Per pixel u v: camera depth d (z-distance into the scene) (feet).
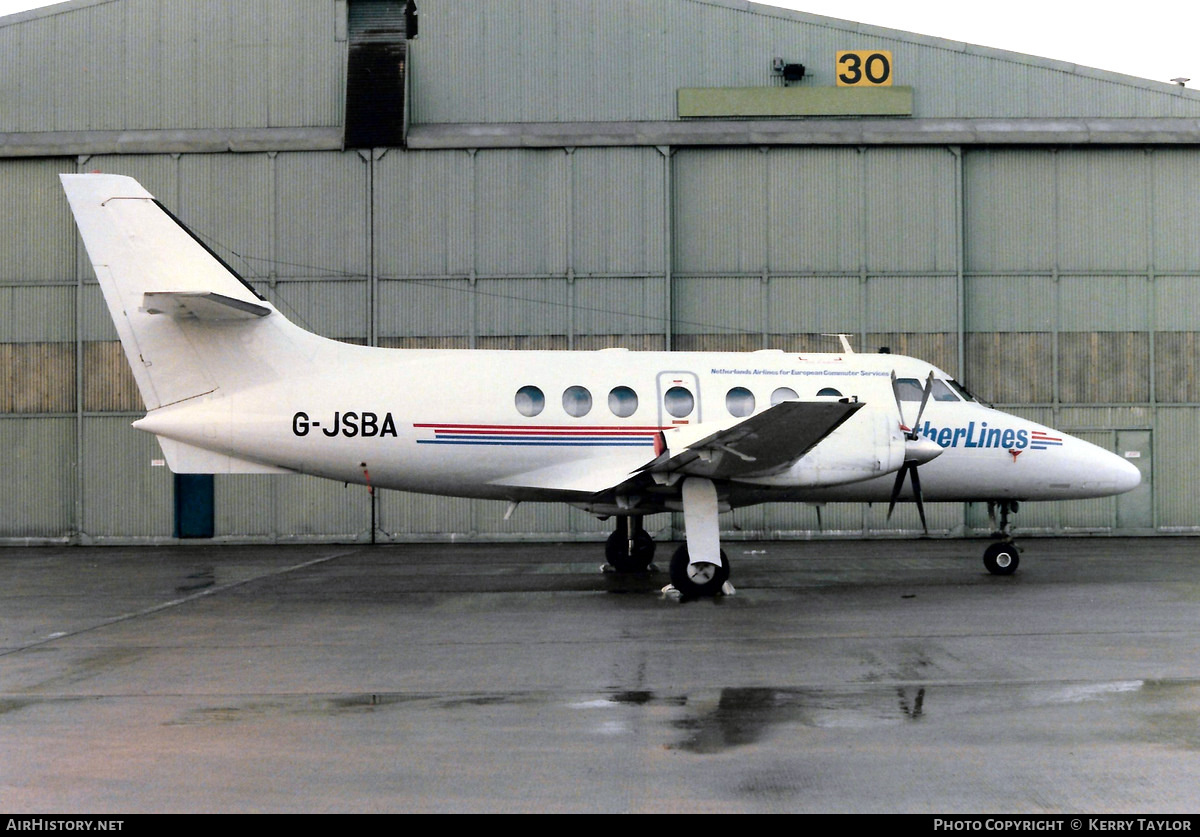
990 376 79.77
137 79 79.15
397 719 24.68
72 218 78.23
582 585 50.88
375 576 55.88
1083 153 79.92
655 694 26.94
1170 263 79.92
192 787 19.94
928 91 80.33
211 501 78.33
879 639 34.53
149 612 42.88
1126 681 27.99
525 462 49.88
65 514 78.23
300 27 79.20
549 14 79.92
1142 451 79.66
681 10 80.02
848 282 79.25
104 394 78.02
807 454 45.83
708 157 79.46
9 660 32.35
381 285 78.54
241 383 48.29
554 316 78.69
